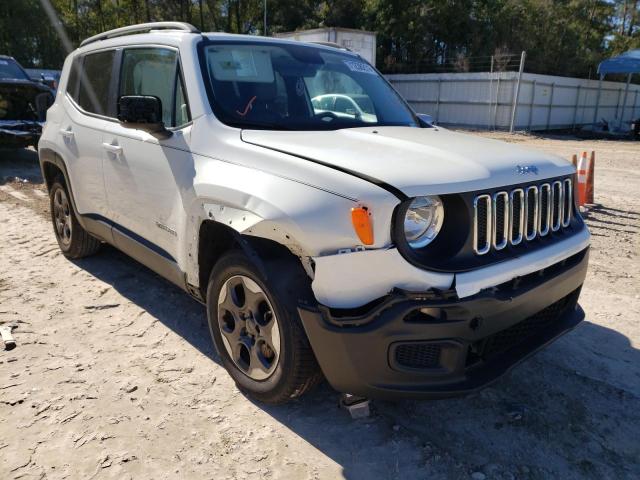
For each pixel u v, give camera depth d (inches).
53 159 187.6
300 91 140.2
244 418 111.7
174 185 125.8
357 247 89.4
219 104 125.3
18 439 103.5
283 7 1598.2
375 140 114.0
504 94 1042.1
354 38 871.1
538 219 108.7
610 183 424.2
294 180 98.3
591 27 1930.4
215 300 118.7
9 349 135.8
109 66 163.3
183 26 140.7
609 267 209.8
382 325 88.5
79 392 119.0
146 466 97.7
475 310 90.9
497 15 1622.8
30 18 1293.1
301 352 99.8
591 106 1206.3
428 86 1151.0
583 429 110.8
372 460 100.6
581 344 146.0
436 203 92.7
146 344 141.0
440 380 93.3
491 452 103.4
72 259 201.6
